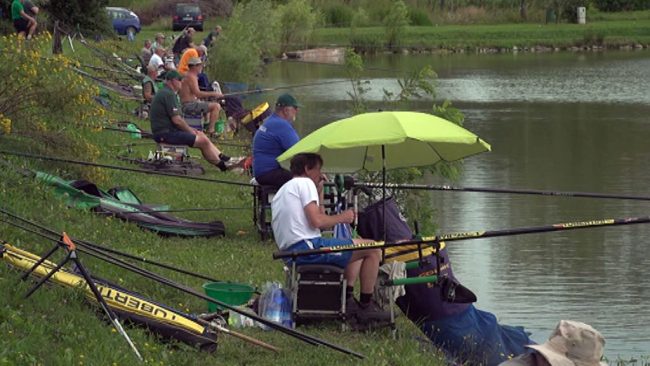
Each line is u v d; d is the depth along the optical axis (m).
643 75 113.38
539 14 187.00
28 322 19.08
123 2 155.00
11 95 32.84
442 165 31.88
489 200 45.41
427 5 187.25
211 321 21.84
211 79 80.50
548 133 68.94
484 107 83.94
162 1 155.62
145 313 20.30
